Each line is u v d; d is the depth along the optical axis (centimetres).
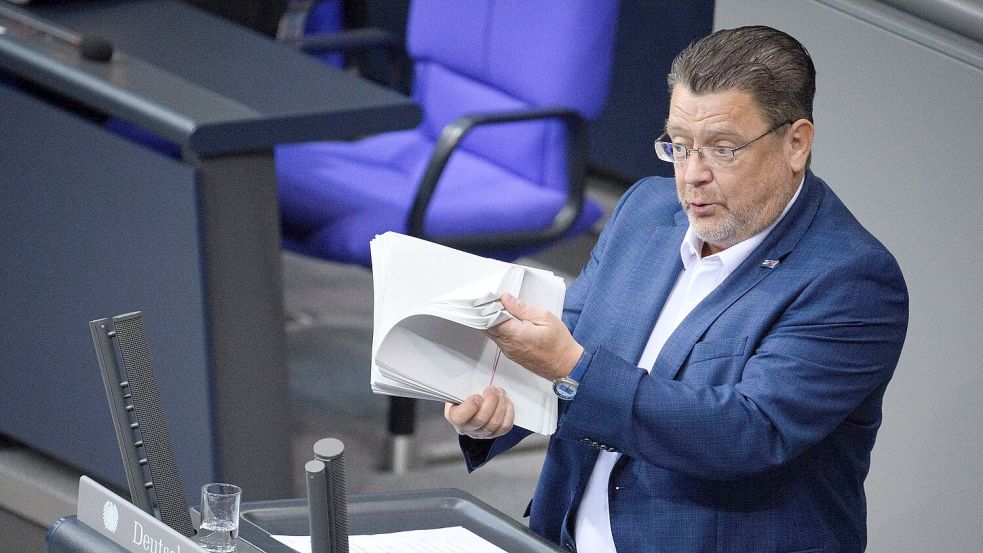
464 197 1300
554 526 776
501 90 1363
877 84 950
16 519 1246
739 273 698
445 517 699
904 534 1012
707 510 702
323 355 1574
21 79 1226
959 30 907
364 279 1797
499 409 654
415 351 645
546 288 646
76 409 1186
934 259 951
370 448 1373
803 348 668
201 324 1059
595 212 1349
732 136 658
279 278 1092
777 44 663
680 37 1775
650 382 654
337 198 1305
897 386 991
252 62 1188
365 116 1086
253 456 1118
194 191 1024
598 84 1291
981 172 913
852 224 702
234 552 623
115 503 612
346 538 562
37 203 1145
